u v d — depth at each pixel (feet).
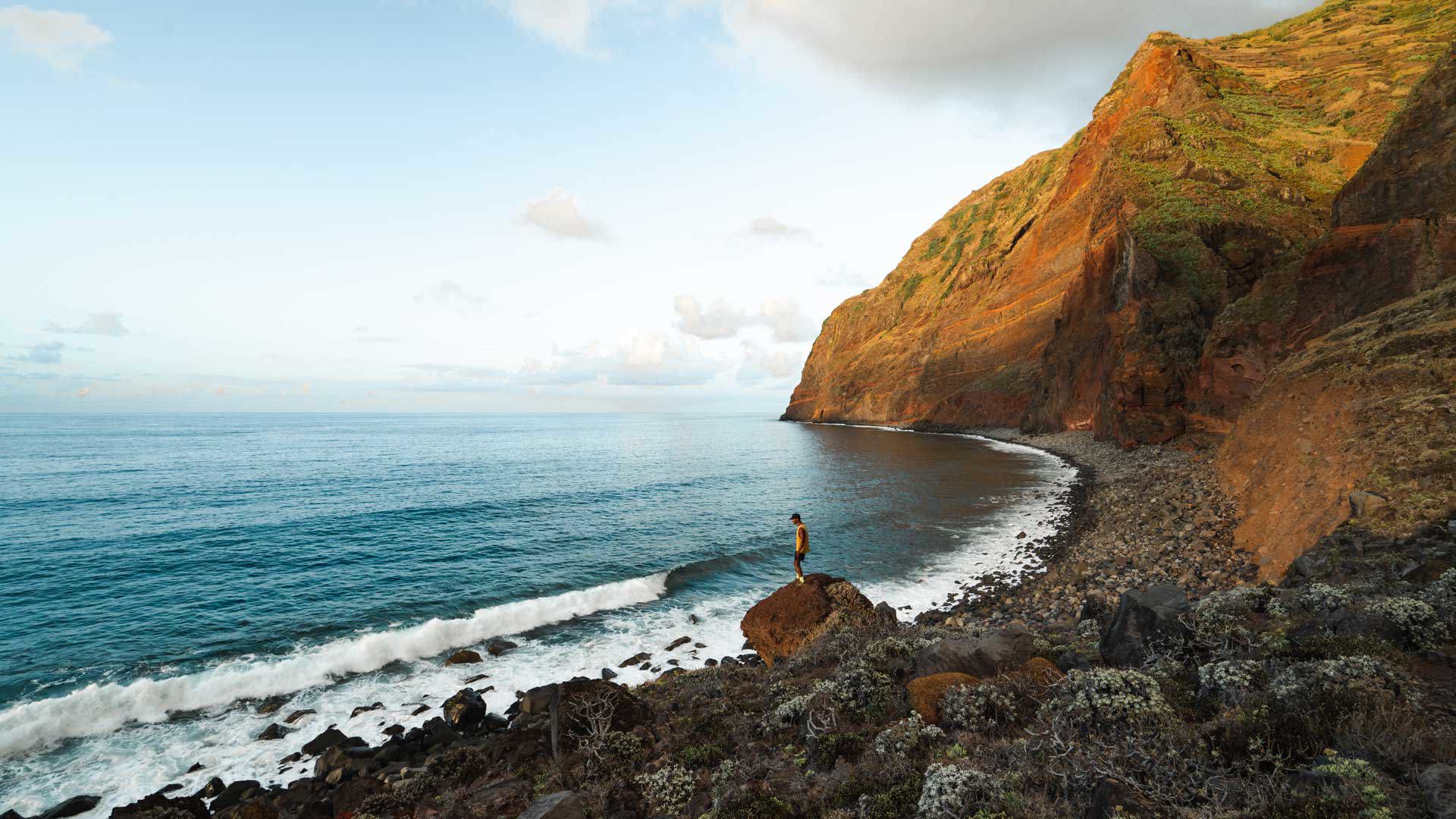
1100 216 253.65
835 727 32.78
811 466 232.73
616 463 258.37
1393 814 15.21
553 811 27.27
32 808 43.16
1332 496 56.70
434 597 86.53
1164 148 247.50
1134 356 190.19
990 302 362.74
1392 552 41.65
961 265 463.83
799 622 56.80
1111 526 105.09
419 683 61.21
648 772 33.78
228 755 49.11
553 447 355.77
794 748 32.89
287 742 50.85
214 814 40.63
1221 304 187.21
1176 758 20.40
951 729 29.68
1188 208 211.41
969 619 68.80
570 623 77.30
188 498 167.84
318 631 74.18
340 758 46.32
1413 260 94.58
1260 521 70.18
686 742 37.52
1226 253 196.13
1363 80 260.01
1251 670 25.50
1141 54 357.41
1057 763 22.88
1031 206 409.90
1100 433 219.20
